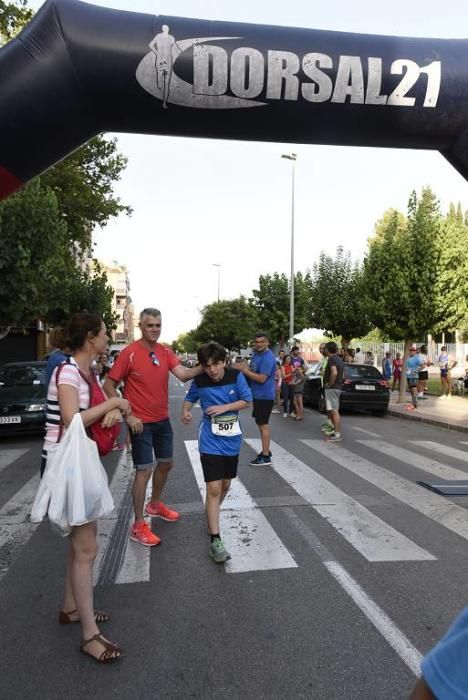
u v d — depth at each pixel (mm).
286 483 6641
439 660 1021
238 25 4777
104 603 3578
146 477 4668
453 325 16875
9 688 2689
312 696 2602
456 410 15133
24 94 4418
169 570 4090
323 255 30031
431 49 4953
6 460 8484
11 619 3422
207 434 4434
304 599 3598
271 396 7609
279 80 4711
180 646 3047
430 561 4234
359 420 13703
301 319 33969
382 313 16891
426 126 5094
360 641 3080
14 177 4738
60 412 3000
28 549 4648
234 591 3727
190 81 4645
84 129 4895
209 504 4379
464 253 16172
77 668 2857
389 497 6047
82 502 2846
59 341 4359
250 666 2848
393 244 17234
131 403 4656
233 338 59094
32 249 13555
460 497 6039
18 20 16125
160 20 4676
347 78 4793
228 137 5148
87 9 4633
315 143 5258
